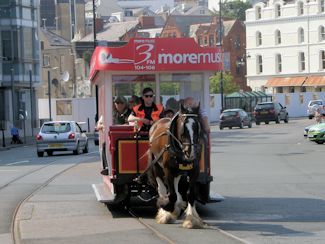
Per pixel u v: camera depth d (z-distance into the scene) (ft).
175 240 42.57
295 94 335.67
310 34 382.63
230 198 62.75
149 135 50.08
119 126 52.37
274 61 396.37
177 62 54.03
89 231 47.21
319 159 105.19
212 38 416.26
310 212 53.57
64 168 99.50
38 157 129.90
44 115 253.85
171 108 55.57
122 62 53.88
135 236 44.45
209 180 51.70
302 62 387.34
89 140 196.65
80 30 451.53
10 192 72.38
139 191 53.72
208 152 51.55
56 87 364.79
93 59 58.65
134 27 438.81
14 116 225.76
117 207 57.88
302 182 74.79
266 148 131.23
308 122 251.80
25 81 231.50
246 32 406.62
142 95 53.72
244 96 298.35
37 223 51.21
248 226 47.55
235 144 144.66
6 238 46.50
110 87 55.47
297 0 386.11
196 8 572.92
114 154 52.16
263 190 68.28
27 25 233.96
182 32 434.30
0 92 226.38
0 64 224.12
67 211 56.80
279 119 246.68
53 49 366.02
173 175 46.47
